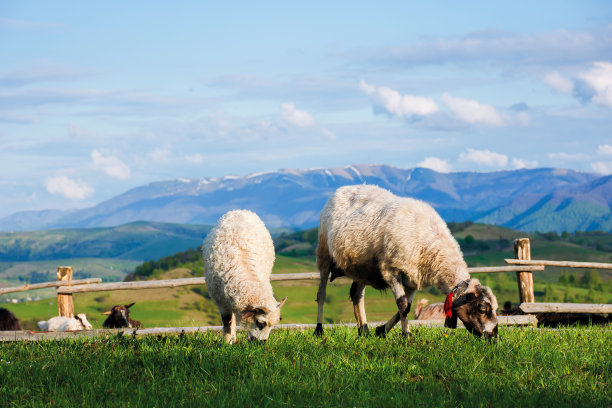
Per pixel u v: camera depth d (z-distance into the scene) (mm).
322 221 9648
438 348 7285
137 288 10844
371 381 5777
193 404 5055
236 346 7199
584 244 197500
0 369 6207
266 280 8328
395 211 8492
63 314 11336
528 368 6395
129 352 6891
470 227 197625
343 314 57688
